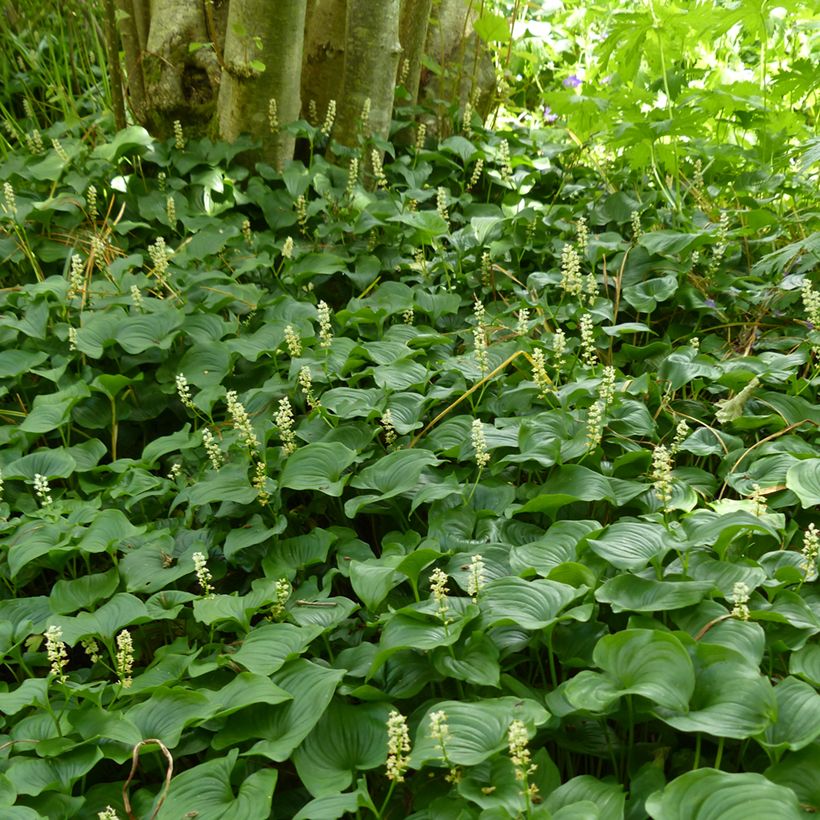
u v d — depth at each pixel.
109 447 5.04
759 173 6.43
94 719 3.04
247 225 6.11
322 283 6.08
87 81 8.45
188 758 3.21
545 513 3.78
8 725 3.25
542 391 4.46
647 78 7.21
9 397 5.26
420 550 3.20
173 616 3.51
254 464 4.20
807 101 7.69
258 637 3.23
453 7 7.93
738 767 2.77
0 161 7.47
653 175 6.89
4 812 2.70
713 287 5.45
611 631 3.18
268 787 2.67
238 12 6.20
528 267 6.09
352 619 3.53
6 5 8.91
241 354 4.97
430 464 3.89
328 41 7.09
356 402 4.44
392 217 6.04
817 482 3.59
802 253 5.47
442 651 3.02
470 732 2.65
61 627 3.43
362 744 2.89
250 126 6.63
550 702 2.84
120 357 5.21
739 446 4.15
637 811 2.60
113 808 2.90
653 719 2.92
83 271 5.89
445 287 5.96
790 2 6.04
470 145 7.03
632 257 5.64
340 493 3.81
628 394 4.50
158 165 6.75
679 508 3.68
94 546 3.81
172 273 5.75
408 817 2.69
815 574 3.17
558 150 7.34
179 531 4.11
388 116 7.03
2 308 5.62
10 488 4.48
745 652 2.76
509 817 2.46
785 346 4.99
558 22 9.07
